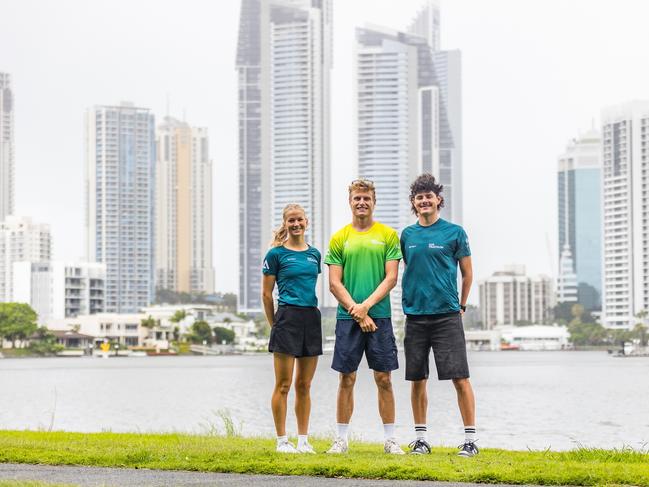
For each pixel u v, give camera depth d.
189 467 18.84
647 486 16.23
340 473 17.78
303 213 21.08
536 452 21.03
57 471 18.88
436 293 20.91
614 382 137.62
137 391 119.81
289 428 63.66
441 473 17.23
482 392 113.56
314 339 21.03
